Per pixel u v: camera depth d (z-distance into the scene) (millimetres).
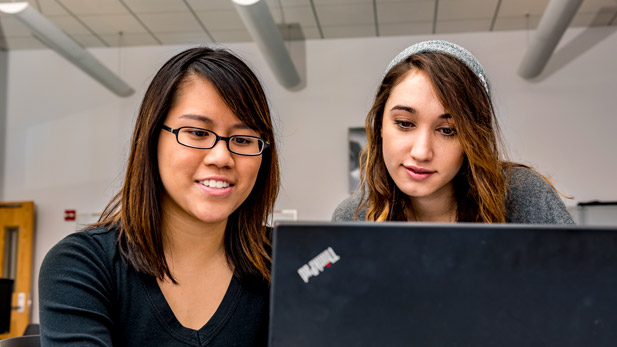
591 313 576
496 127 1143
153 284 965
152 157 932
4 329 4223
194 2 5531
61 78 7164
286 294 585
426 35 6438
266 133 951
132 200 954
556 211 1162
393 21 6035
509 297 580
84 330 859
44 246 6918
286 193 6445
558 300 578
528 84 6242
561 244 581
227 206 913
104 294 934
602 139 6090
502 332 577
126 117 6973
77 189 6969
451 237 585
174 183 907
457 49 1063
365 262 586
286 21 6023
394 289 583
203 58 913
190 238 977
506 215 1169
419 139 1000
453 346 578
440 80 975
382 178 1161
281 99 6594
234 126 896
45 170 7043
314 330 583
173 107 902
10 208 6809
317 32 6398
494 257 583
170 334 953
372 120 1139
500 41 6316
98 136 7008
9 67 7242
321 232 589
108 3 5547
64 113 7102
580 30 6246
